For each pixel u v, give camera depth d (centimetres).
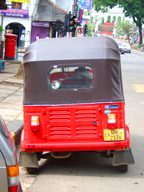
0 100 961
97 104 479
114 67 482
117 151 494
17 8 3475
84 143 480
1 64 1488
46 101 481
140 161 589
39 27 3606
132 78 1777
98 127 481
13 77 1363
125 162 493
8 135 300
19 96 1041
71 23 1861
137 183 475
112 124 476
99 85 478
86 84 480
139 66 2562
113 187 457
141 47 6266
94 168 548
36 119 478
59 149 484
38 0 3569
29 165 496
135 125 849
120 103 480
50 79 481
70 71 482
